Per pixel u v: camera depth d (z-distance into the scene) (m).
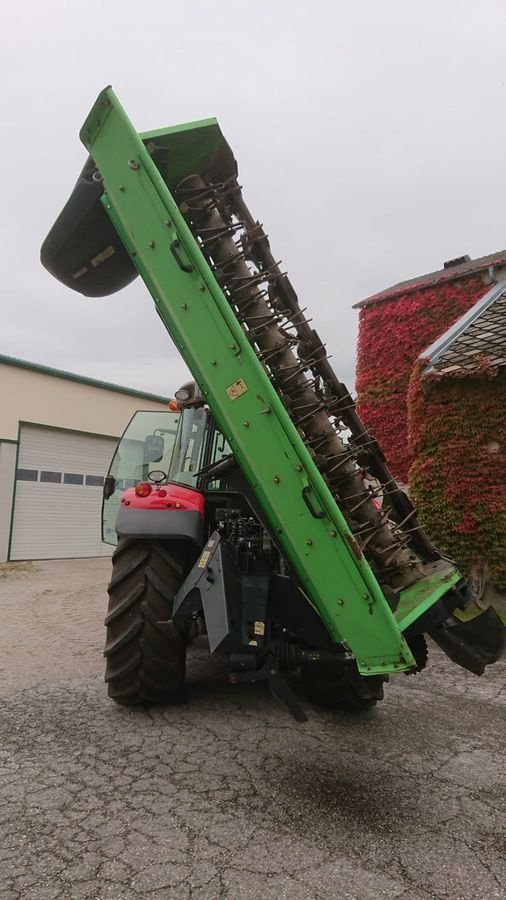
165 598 3.44
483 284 10.09
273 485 2.58
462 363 7.03
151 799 2.46
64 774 2.68
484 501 6.68
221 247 2.95
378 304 11.47
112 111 2.82
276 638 2.85
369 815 2.37
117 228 2.89
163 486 3.84
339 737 3.22
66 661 4.80
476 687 4.24
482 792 2.60
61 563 13.49
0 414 13.22
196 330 2.70
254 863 2.01
